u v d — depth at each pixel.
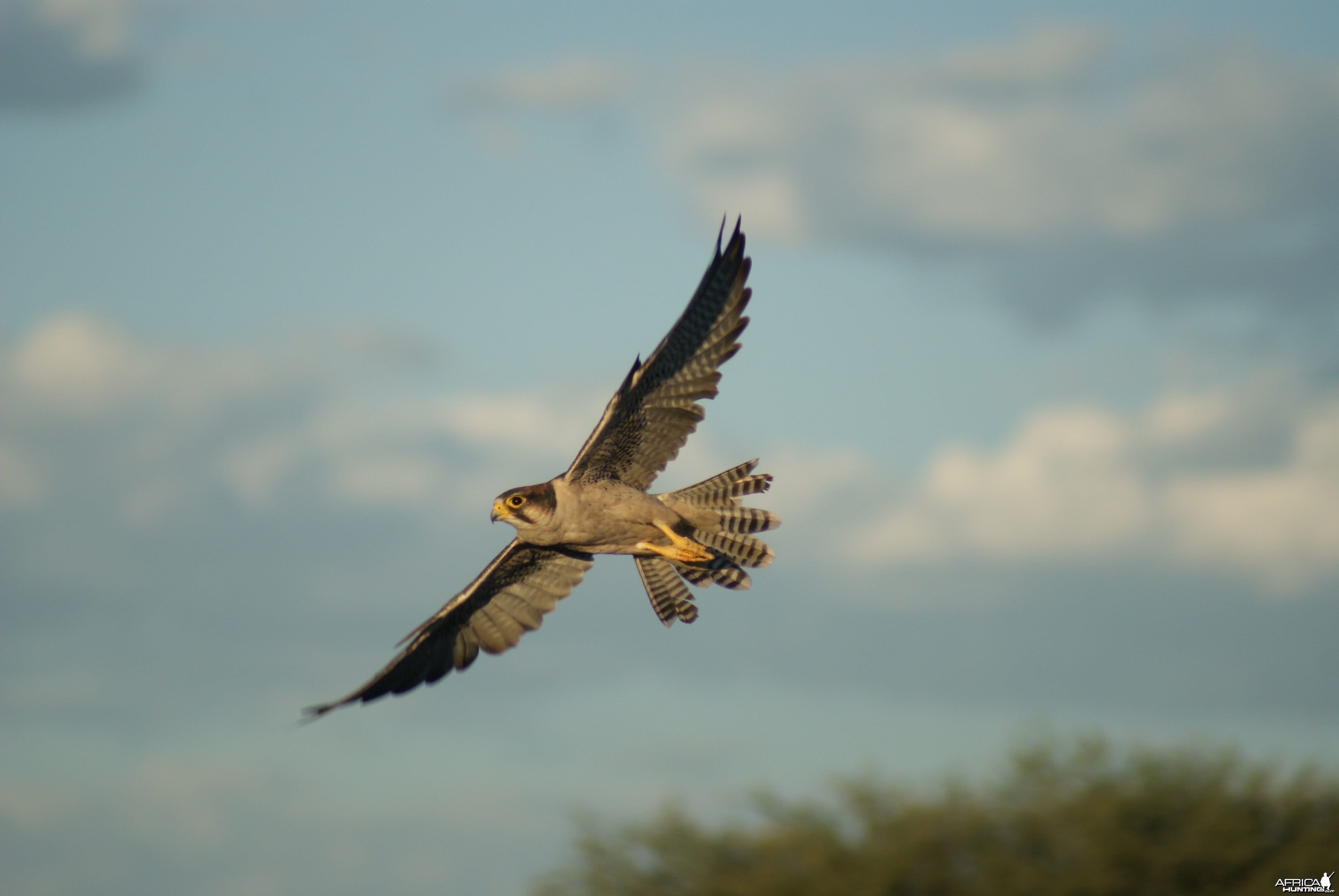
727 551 16.16
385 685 15.63
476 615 16.52
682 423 15.24
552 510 15.27
